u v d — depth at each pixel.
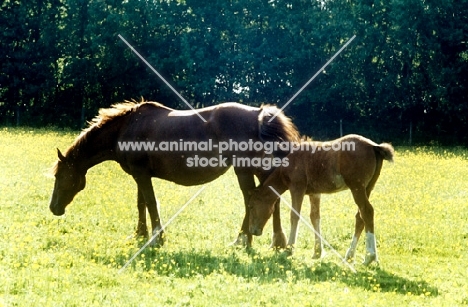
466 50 49.91
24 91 54.34
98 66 54.53
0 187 19.39
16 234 13.06
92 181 21.58
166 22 53.84
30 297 9.16
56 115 54.22
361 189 12.12
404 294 10.27
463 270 11.97
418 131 50.56
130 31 53.16
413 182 23.45
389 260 12.60
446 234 14.92
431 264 12.38
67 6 56.16
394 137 50.12
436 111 51.03
